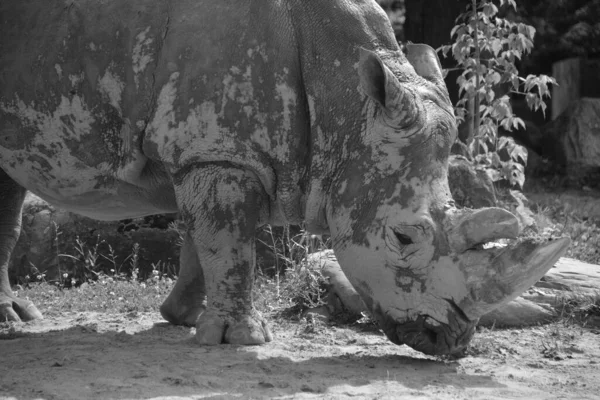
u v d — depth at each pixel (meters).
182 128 10.79
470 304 9.50
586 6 35.72
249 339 11.07
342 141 10.43
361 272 10.10
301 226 16.12
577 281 13.84
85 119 11.43
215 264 11.01
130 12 11.23
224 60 10.72
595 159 31.58
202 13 10.98
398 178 9.98
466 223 9.54
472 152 18.81
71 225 17.44
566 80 36.50
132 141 11.16
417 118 9.91
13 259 17.34
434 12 32.88
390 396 8.90
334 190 10.41
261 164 10.73
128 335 11.88
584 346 11.78
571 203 27.02
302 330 12.53
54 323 13.25
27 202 17.56
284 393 9.00
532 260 9.27
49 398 8.78
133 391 8.99
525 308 12.98
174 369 9.88
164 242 17.50
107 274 17.30
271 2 10.84
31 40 11.65
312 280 13.98
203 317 11.21
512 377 9.88
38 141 11.74
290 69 10.68
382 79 9.72
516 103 37.25
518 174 18.73
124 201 11.91
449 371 10.12
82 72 11.36
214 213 10.84
